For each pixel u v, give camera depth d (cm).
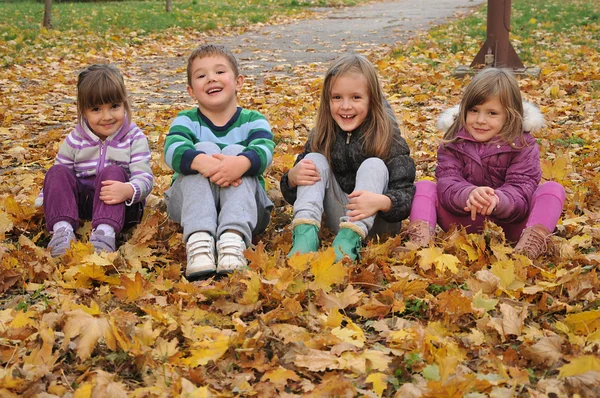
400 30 1396
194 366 210
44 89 816
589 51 1015
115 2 2294
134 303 258
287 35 1395
